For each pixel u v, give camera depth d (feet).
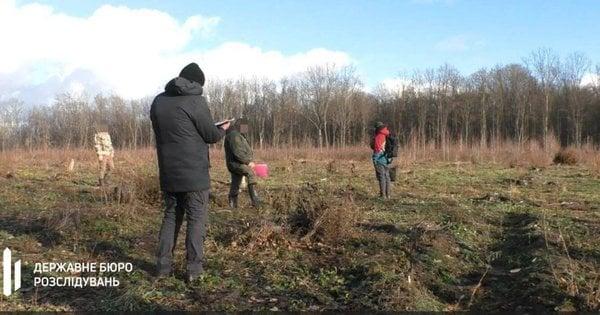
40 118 181.57
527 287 17.07
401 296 16.21
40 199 33.86
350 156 96.22
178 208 18.61
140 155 84.94
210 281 17.53
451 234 23.88
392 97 204.64
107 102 190.08
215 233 23.80
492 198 36.78
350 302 16.21
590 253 20.77
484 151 88.58
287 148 114.73
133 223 25.73
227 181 48.52
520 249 22.18
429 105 189.78
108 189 34.35
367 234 23.49
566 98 175.63
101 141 44.83
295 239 22.52
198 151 17.52
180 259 19.83
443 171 61.72
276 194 33.58
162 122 17.40
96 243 22.04
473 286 17.94
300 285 17.56
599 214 30.40
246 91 196.34
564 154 77.25
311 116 190.90
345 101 184.24
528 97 178.81
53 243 22.09
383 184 37.01
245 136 31.37
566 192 41.50
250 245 21.36
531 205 34.06
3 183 43.68
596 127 172.55
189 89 17.53
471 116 181.88
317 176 54.29
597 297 15.43
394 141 37.01
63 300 16.10
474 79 187.83
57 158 87.25
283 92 195.42
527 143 115.85
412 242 22.07
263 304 16.03
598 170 60.03
